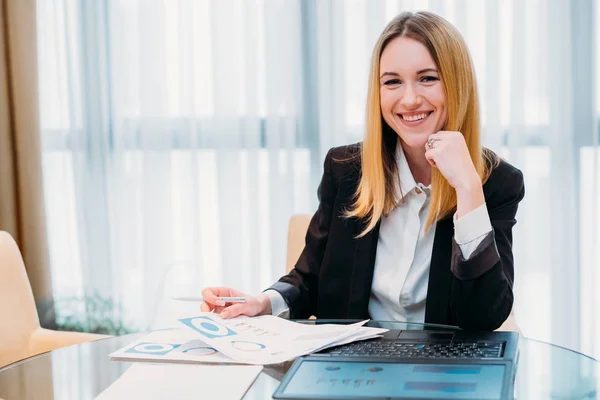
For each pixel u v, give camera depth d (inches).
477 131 66.3
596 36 118.9
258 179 127.0
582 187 121.0
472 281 60.6
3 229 127.3
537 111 121.0
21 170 126.4
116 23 128.3
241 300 64.0
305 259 74.2
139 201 130.7
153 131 128.0
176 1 126.4
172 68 127.6
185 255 130.0
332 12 123.0
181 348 55.2
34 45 125.7
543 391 47.7
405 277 69.0
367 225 70.7
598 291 121.3
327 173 75.5
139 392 46.4
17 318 83.1
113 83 129.2
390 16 121.8
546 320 123.0
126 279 131.1
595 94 119.3
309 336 55.4
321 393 42.8
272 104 125.3
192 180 128.4
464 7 119.3
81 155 130.7
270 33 124.8
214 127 127.0
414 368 46.8
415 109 64.6
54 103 130.8
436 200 66.2
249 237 127.6
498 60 119.3
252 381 47.4
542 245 122.2
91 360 55.7
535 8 119.8
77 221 131.6
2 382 52.0
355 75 123.9
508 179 68.2
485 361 47.6
